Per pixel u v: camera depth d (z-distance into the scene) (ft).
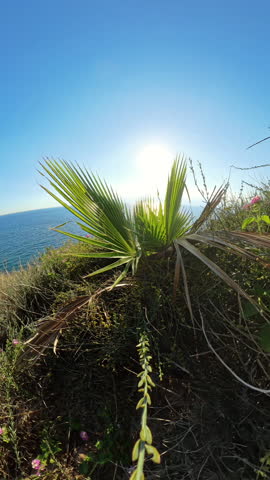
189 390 3.97
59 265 7.55
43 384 4.96
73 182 5.55
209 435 3.44
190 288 4.68
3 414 4.66
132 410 4.38
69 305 5.12
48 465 4.05
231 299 4.40
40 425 4.55
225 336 4.14
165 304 4.80
